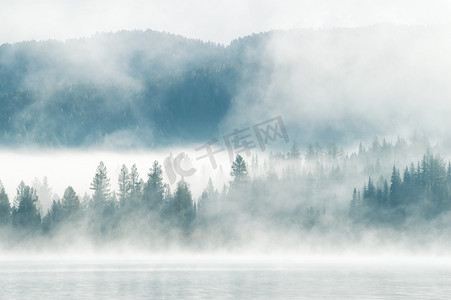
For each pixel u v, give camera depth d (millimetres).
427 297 50656
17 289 57688
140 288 58875
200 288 58875
